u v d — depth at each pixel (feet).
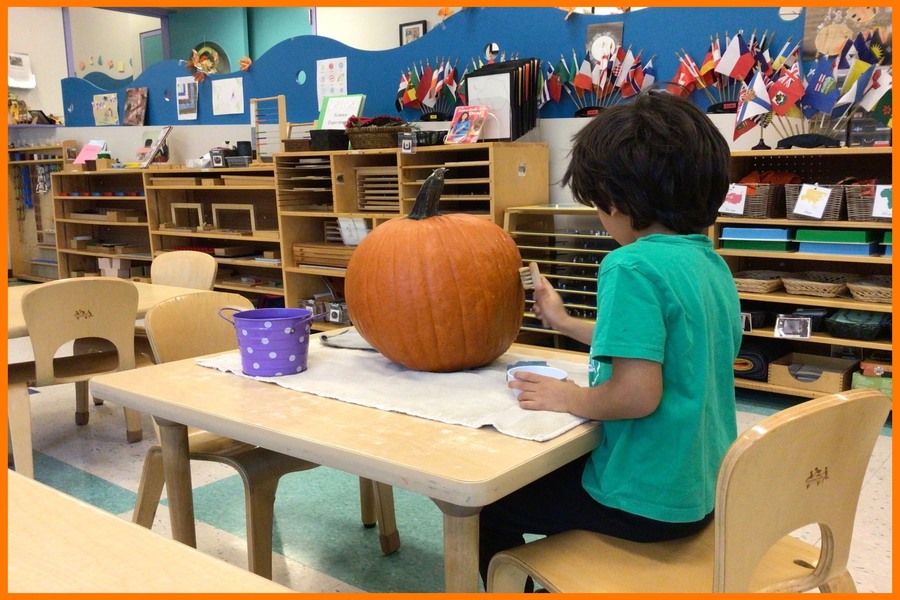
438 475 3.07
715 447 3.81
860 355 10.85
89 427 10.50
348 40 21.02
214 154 16.43
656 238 3.74
